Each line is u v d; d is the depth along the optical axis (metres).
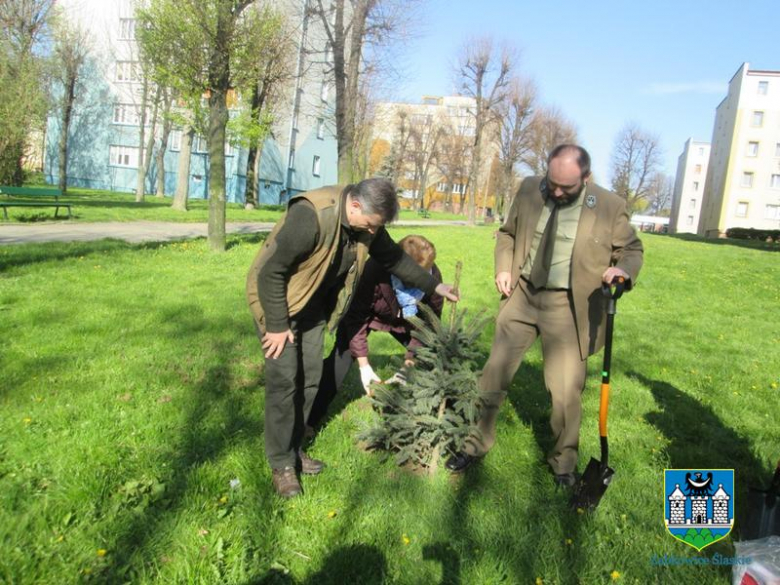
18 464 3.14
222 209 11.69
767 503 2.82
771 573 2.45
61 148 29.94
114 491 2.97
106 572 2.42
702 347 7.14
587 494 3.07
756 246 27.09
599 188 3.21
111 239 12.26
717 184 60.47
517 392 4.90
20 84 20.05
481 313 3.57
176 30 12.05
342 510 2.98
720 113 64.06
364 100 28.28
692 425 4.47
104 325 5.84
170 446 3.47
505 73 33.28
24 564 2.40
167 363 4.91
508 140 40.25
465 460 3.46
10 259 8.80
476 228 29.64
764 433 4.38
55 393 4.09
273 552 2.63
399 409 3.46
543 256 3.25
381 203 2.80
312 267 2.90
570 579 2.58
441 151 62.81
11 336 5.33
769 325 8.79
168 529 2.68
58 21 26.80
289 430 3.09
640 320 8.66
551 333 3.30
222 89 11.49
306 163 44.22
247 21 13.00
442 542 2.76
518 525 2.92
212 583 2.40
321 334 3.24
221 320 6.40
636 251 3.12
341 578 2.50
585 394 5.00
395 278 3.64
